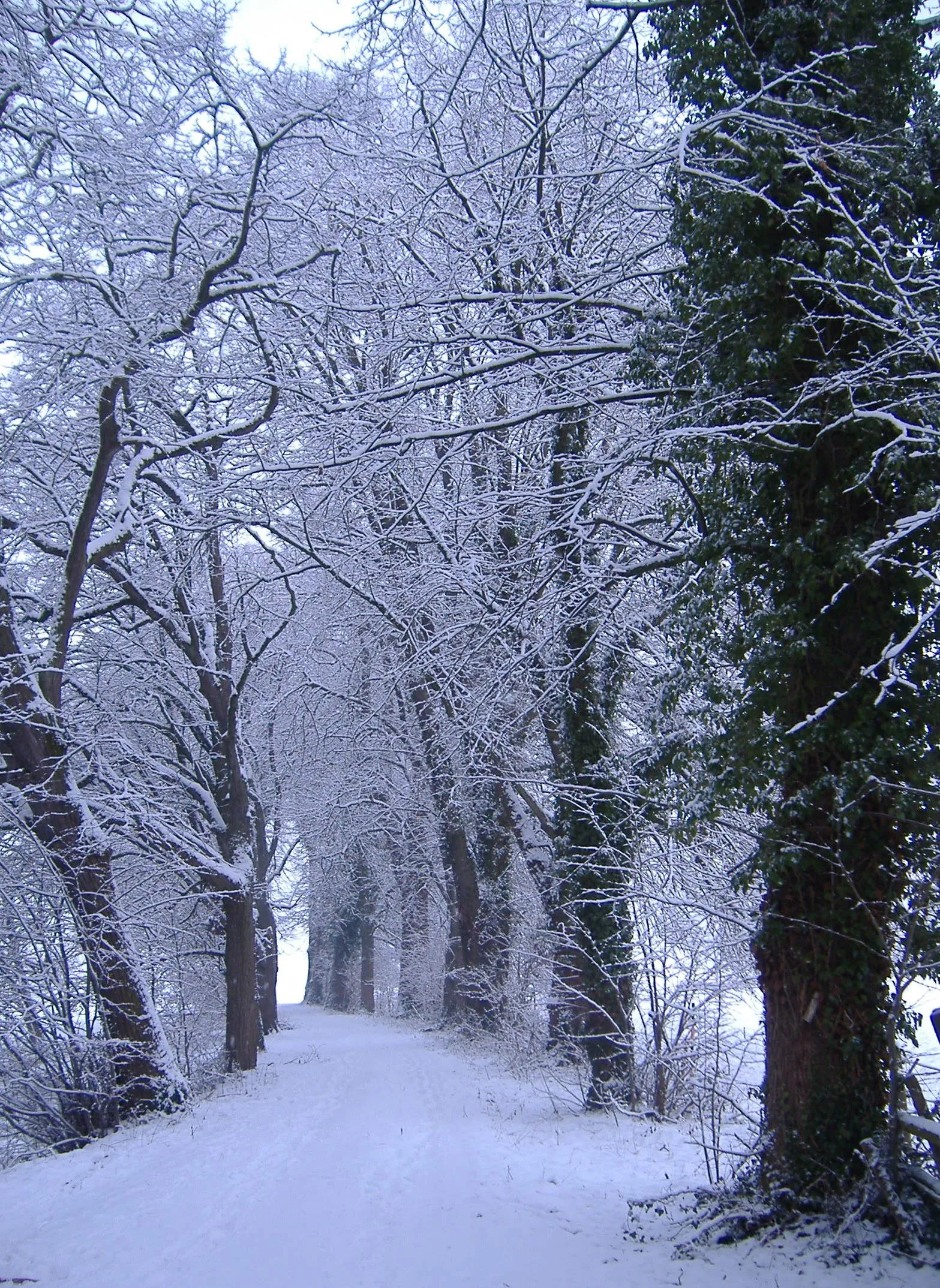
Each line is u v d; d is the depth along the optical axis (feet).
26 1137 47.75
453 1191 28.73
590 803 44.42
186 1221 25.55
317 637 83.05
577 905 45.01
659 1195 28.14
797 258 25.53
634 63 39.32
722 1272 20.34
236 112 43.06
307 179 46.98
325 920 153.17
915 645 24.00
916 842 23.27
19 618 50.55
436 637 47.19
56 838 46.75
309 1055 77.15
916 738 23.43
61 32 43.24
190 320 47.29
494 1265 21.29
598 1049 43.52
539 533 38.01
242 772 66.80
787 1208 22.67
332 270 43.93
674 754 29.48
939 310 24.66
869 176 25.61
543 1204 27.20
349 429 41.22
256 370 49.47
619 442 39.99
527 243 39.17
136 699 65.92
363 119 44.27
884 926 23.50
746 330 26.61
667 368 30.37
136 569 60.85
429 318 40.06
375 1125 41.88
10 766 47.03
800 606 25.08
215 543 61.98
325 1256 21.90
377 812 103.35
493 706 45.37
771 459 26.23
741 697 26.66
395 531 49.32
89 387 49.85
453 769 76.84
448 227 43.34
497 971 77.71
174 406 49.90
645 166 31.94
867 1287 18.67
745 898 36.27
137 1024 47.62
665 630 31.83
